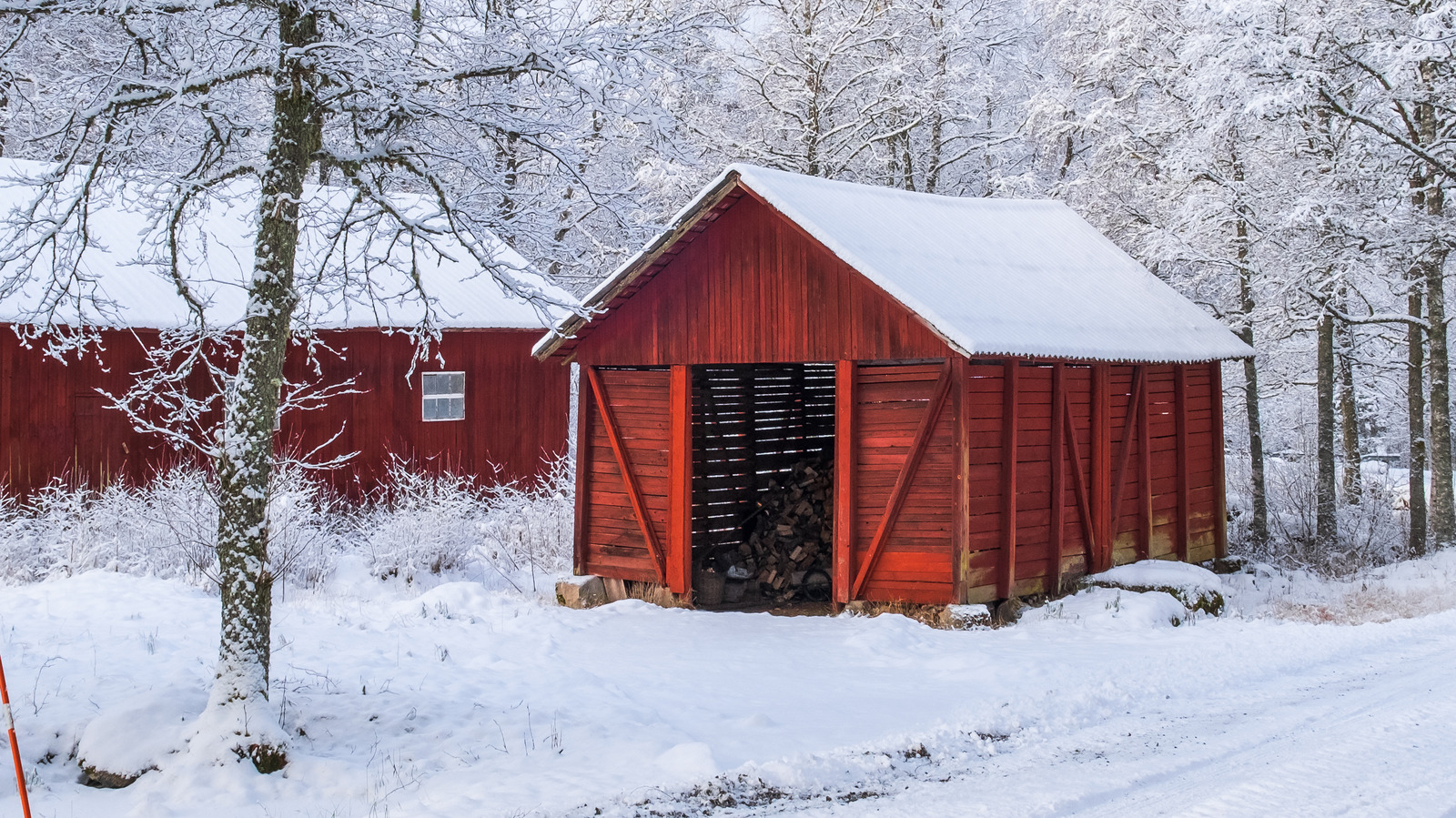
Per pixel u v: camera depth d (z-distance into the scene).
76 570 14.83
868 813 6.61
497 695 9.58
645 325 15.42
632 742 8.09
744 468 17.20
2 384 17.11
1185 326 16.48
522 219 9.09
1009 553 13.51
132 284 18.41
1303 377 26.44
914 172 31.44
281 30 8.13
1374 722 8.42
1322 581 16.94
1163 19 21.47
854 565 13.95
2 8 7.58
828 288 13.81
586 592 15.49
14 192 18.06
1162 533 16.23
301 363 19.80
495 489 20.75
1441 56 16.11
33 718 8.27
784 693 9.97
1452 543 17.84
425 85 8.76
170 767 7.29
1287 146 18.70
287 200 7.93
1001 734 8.41
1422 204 18.50
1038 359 13.64
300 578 15.74
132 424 18.23
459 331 21.86
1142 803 6.72
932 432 13.36
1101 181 23.97
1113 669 10.45
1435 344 17.97
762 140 29.52
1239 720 8.66
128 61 8.55
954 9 30.38
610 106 9.24
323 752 7.95
